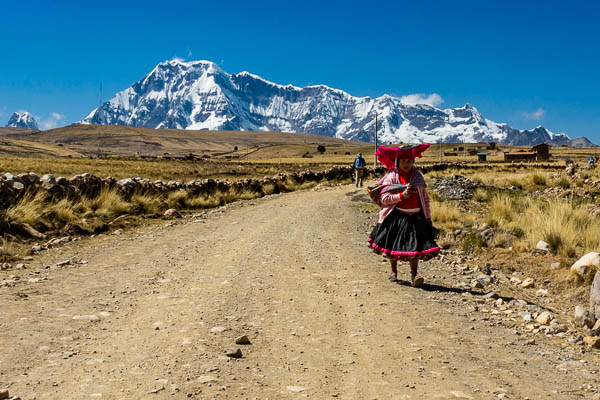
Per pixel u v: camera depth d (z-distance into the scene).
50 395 3.62
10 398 3.51
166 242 10.84
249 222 14.22
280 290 6.98
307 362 4.44
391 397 3.78
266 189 26.83
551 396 3.93
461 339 5.28
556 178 23.34
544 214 11.88
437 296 7.05
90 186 14.69
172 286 7.07
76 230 11.66
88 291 6.72
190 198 19.14
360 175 30.27
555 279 8.12
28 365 4.16
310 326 5.47
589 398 3.93
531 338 5.49
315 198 22.61
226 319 5.61
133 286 7.04
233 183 23.75
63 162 56.56
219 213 16.59
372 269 8.64
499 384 4.12
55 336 4.90
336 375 4.17
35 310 5.75
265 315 5.82
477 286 7.73
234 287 7.05
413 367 4.41
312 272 8.21
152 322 5.44
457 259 9.80
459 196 18.48
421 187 7.29
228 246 10.38
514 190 20.80
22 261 8.66
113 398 3.60
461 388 3.99
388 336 5.24
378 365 4.43
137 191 16.58
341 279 7.80
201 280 7.46
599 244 9.60
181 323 5.41
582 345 5.34
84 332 5.06
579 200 17.81
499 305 6.77
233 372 4.14
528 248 9.95
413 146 7.23
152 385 3.84
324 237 11.80
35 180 12.97
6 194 11.62
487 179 23.92
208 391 3.76
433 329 5.56
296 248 10.30
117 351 4.56
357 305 6.37
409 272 8.55
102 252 9.66
